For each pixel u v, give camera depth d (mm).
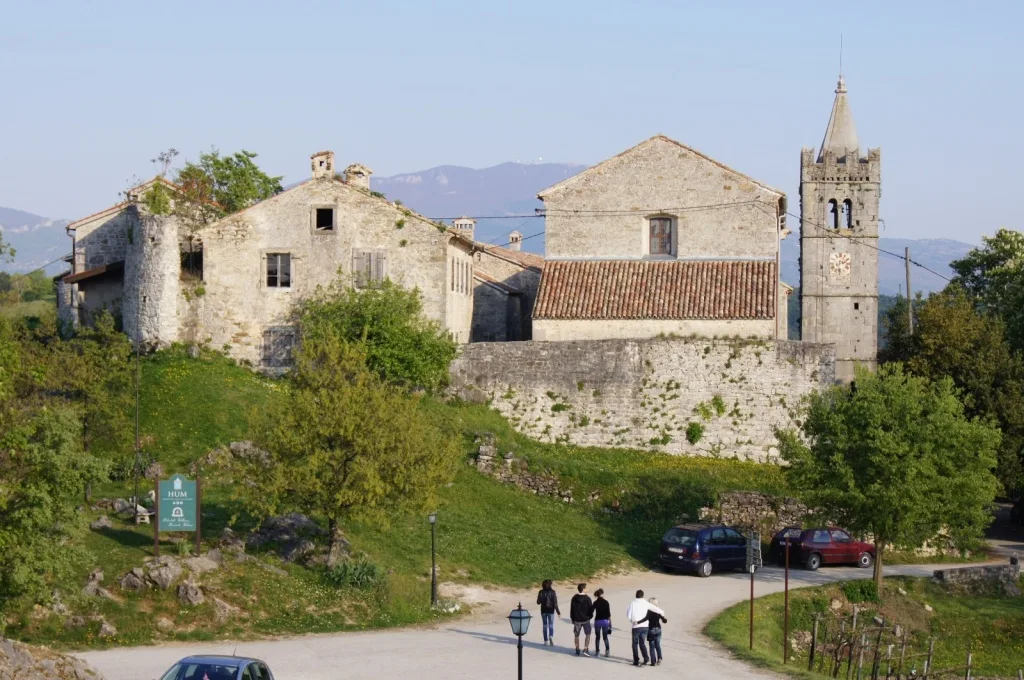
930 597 43656
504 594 38750
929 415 43719
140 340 55156
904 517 42469
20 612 30922
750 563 33750
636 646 30500
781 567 46500
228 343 56562
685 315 57938
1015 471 54562
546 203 63500
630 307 58688
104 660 28969
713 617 36656
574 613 31641
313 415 36312
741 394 55219
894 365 47062
